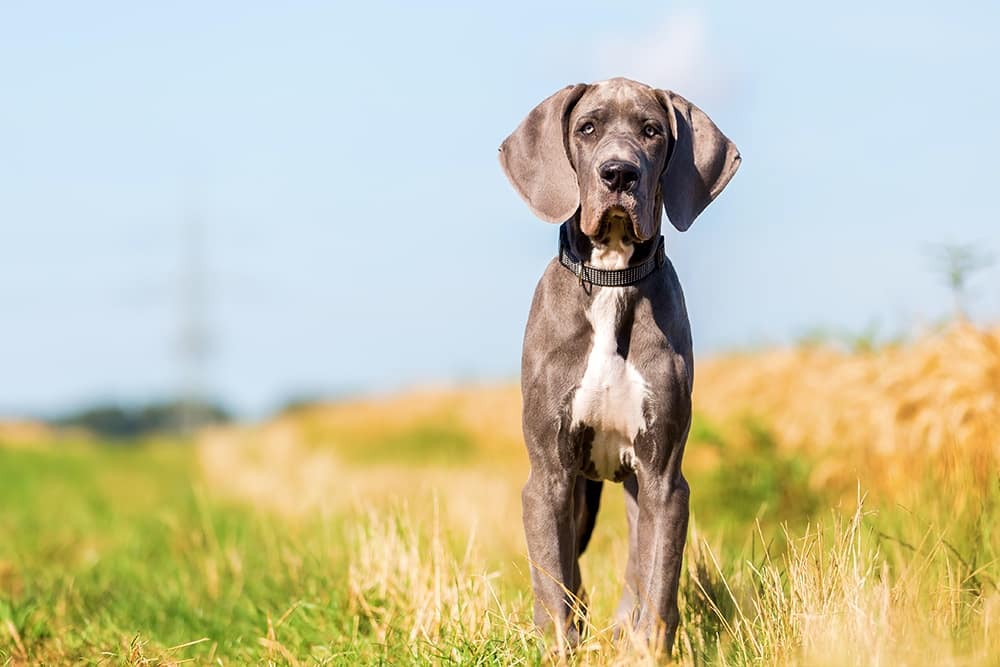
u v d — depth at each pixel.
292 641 7.26
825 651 5.20
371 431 27.66
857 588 5.59
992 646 5.25
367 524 9.52
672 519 5.91
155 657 7.14
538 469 6.07
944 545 6.38
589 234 5.79
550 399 5.98
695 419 11.27
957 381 8.26
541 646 5.77
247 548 10.54
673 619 5.78
